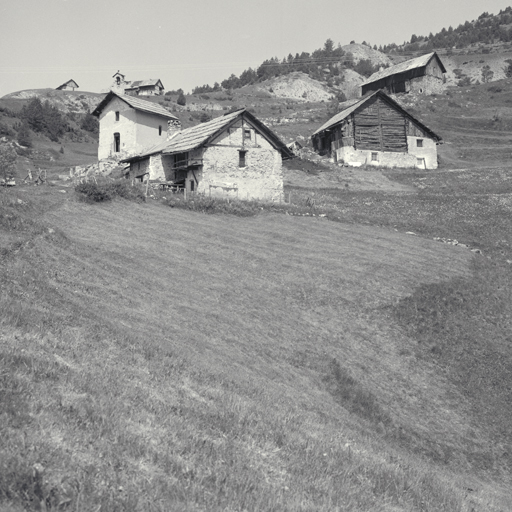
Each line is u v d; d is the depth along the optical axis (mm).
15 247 21312
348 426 16438
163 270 26094
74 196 35656
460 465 17594
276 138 46125
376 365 21984
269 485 8758
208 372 14336
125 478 7551
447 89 132000
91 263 23641
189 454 8891
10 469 6770
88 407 9172
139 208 36344
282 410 13711
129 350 13656
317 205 46594
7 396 8484
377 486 10555
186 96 168125
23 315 13258
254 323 22609
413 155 75062
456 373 22266
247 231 35281
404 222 43312
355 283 28109
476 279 31000
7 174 50156
